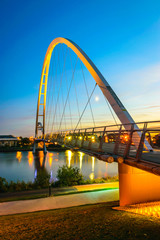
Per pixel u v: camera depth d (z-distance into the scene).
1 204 16.02
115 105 14.90
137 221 6.15
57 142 28.56
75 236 5.11
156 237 4.26
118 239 4.41
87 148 13.93
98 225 6.20
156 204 9.96
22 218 9.78
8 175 43.59
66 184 22.45
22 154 96.00
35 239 5.18
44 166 55.66
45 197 17.70
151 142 9.23
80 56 24.27
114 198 16.25
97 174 40.75
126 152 8.02
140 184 11.23
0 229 7.07
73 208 12.98
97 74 18.66
